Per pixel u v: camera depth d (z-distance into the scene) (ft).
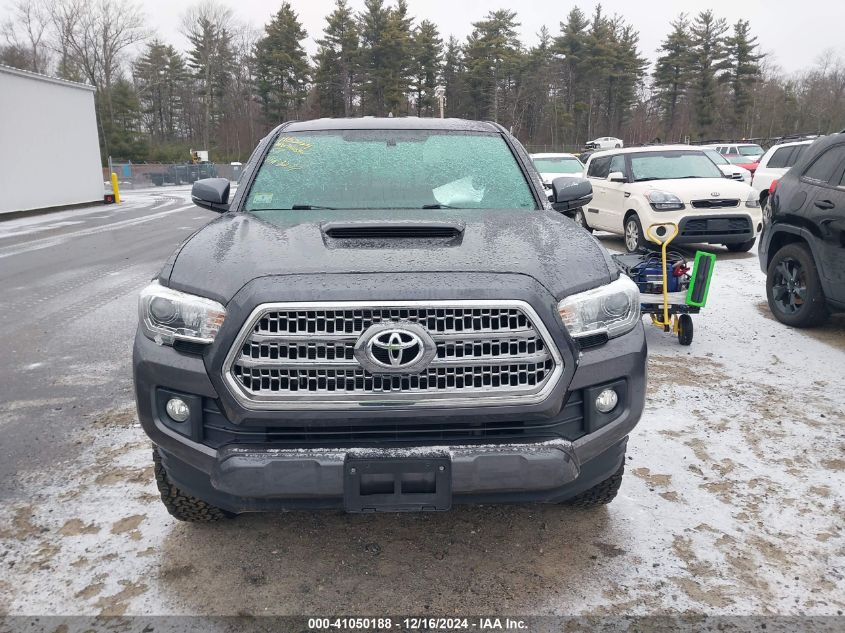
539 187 12.75
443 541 10.42
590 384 8.62
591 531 10.61
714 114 255.50
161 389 8.73
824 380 17.15
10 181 71.20
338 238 9.79
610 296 8.86
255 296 8.13
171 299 8.64
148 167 164.25
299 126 14.33
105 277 33.37
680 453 13.19
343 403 8.04
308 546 10.32
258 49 254.88
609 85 266.36
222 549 10.23
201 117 287.89
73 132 84.58
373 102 234.17
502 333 8.14
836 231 19.58
